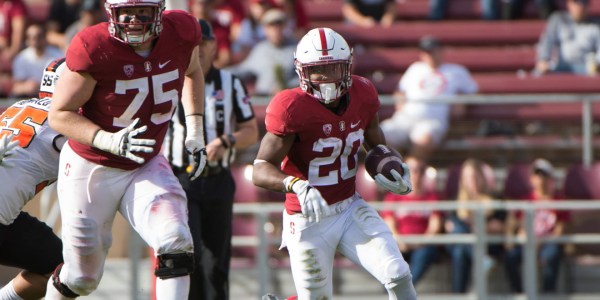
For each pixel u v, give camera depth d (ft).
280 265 99.40
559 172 112.27
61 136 59.26
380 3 142.10
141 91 54.29
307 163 58.44
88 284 57.77
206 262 71.41
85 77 53.21
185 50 55.26
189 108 58.39
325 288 60.34
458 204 97.40
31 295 62.64
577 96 111.34
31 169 58.80
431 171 102.73
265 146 57.47
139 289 97.91
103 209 56.34
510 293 99.76
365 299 100.68
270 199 104.12
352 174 59.57
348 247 59.31
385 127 112.68
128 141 52.21
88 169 55.83
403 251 99.09
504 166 116.57
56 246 61.77
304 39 56.95
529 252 98.07
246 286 100.99
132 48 53.52
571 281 100.83
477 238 97.60
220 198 70.44
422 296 99.04
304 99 57.11
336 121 57.41
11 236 60.80
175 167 69.77
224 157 70.69
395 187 58.59
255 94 117.39
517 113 119.14
